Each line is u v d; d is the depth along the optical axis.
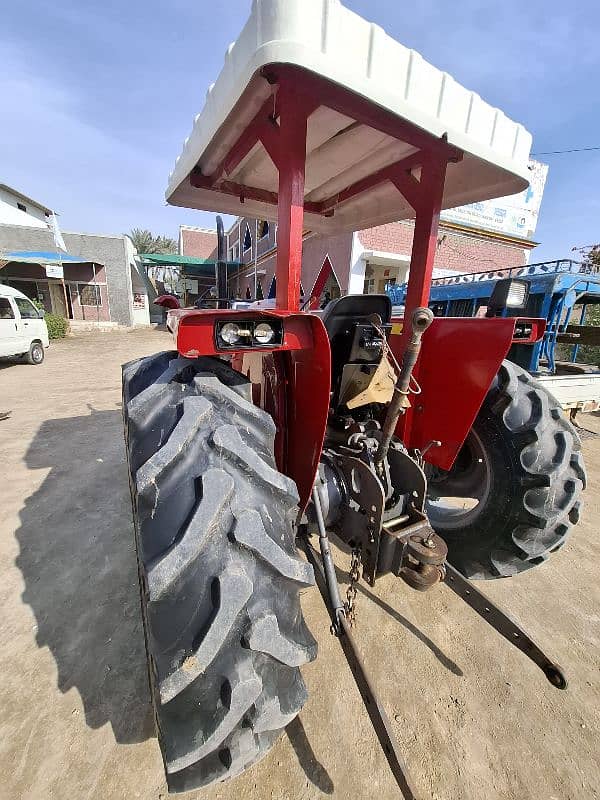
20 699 1.51
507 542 1.82
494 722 1.46
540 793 1.26
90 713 1.46
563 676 1.35
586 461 4.17
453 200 2.01
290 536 1.04
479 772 1.31
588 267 5.18
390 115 1.24
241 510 0.94
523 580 2.26
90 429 4.71
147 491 0.94
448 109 1.20
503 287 1.87
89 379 7.78
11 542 2.52
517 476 1.76
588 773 1.32
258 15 0.92
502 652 1.76
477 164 1.68
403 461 1.54
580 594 2.16
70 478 3.42
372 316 1.57
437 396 1.83
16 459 3.82
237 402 1.12
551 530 1.79
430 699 1.54
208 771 0.96
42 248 18.91
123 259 20.58
